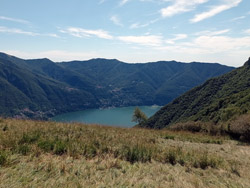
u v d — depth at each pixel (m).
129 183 3.65
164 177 4.25
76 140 6.10
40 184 3.16
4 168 3.56
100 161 4.80
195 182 4.12
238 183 4.30
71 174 3.72
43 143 5.18
